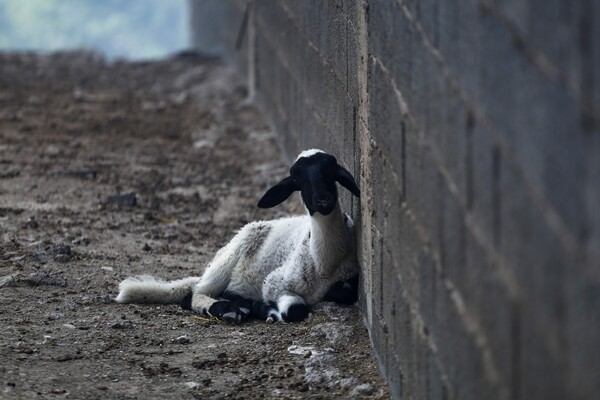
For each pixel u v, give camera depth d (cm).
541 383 550
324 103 1557
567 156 503
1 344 1157
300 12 1889
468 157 680
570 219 502
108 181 2106
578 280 495
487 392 655
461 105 694
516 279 584
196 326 1260
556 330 525
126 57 4203
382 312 1065
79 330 1229
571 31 494
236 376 1078
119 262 1547
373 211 1114
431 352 818
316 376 1061
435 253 791
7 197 1938
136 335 1217
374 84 1082
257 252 1341
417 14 831
